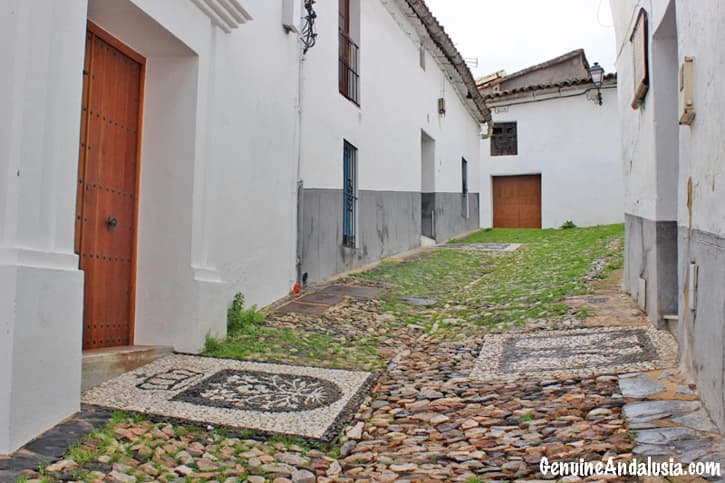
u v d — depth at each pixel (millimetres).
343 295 7801
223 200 5883
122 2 4301
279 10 7152
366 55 10570
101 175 4738
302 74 7844
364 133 10461
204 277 5312
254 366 4879
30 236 3326
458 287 9188
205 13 5367
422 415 4031
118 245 4977
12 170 3229
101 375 4289
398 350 5750
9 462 2879
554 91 20953
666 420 3400
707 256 3543
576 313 6438
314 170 8312
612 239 12906
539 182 21719
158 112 5273
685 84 3863
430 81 14773
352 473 3188
